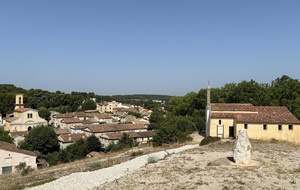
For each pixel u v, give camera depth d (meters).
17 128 87.25
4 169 39.00
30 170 34.62
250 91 68.12
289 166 23.69
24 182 25.16
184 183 18.17
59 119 116.69
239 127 40.75
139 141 74.69
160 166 24.11
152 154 34.41
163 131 49.12
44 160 53.25
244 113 43.69
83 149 60.38
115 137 73.25
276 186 17.66
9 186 23.23
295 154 29.56
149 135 79.94
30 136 62.44
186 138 48.00
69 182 22.02
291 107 60.31
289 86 66.75
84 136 77.12
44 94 172.12
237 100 68.31
